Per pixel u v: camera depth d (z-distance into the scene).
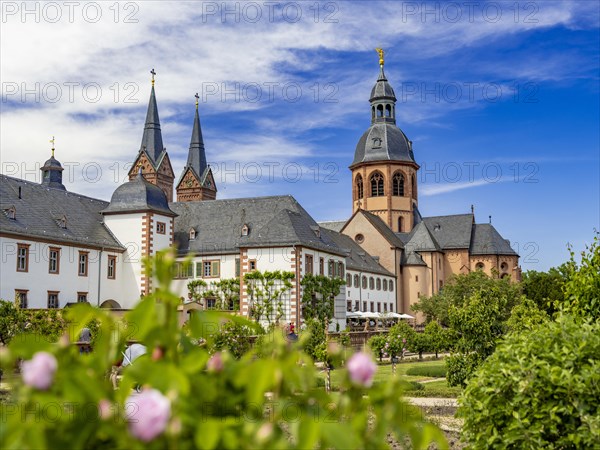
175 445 3.30
